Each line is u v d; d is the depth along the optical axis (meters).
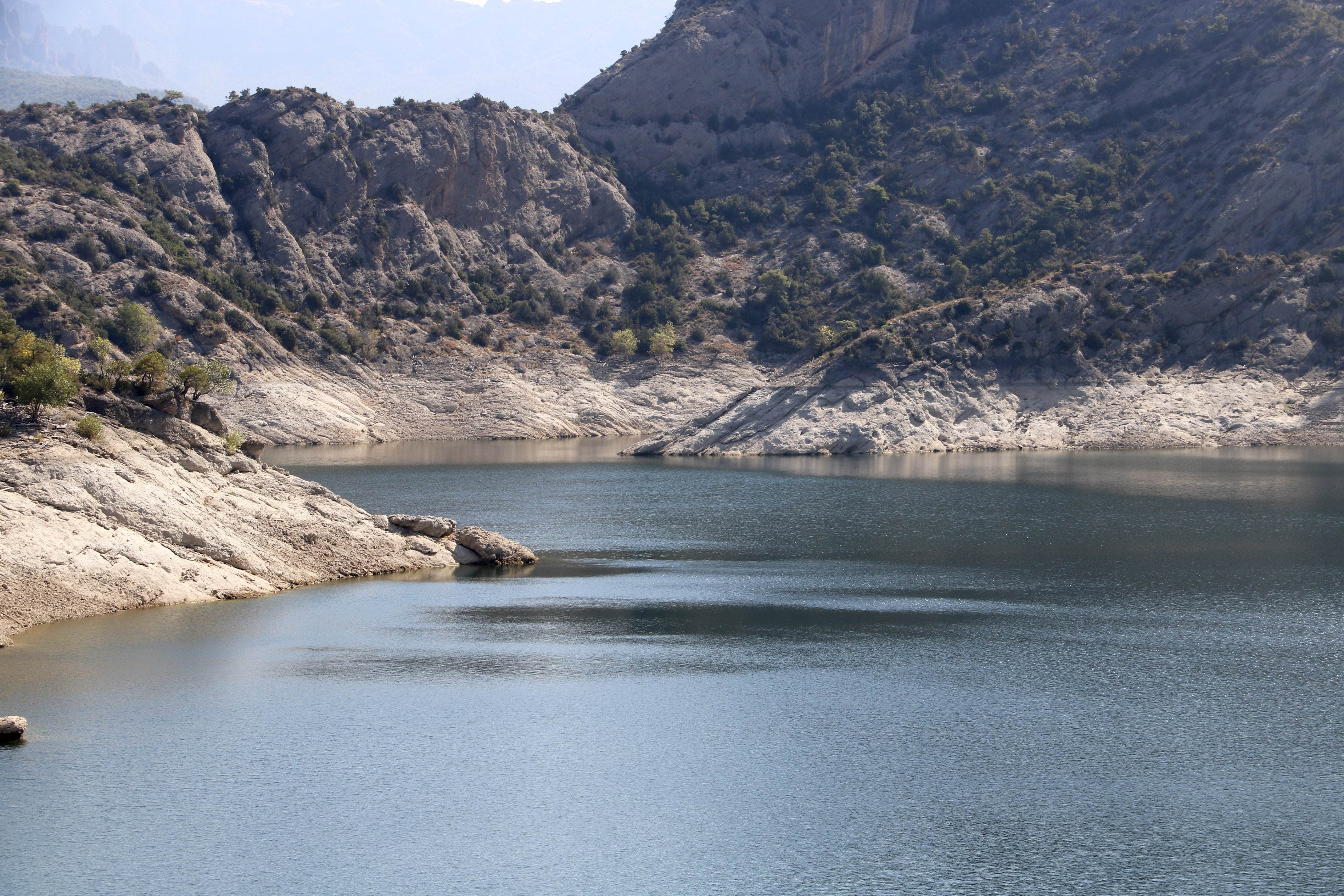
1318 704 41.88
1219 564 70.50
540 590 63.00
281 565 63.69
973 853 30.34
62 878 28.88
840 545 79.38
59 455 58.97
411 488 113.81
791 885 28.75
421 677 45.00
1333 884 28.83
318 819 32.19
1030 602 59.72
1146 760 36.38
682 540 81.62
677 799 33.53
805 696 42.66
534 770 35.53
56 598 53.28
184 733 38.53
